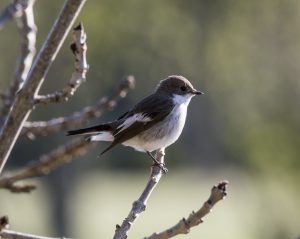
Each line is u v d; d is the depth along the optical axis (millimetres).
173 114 7660
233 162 33938
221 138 34188
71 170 29094
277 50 30203
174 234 4035
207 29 29828
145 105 7547
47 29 26031
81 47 4523
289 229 24922
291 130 24250
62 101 4352
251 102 30516
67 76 26219
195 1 29312
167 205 29547
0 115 5297
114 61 28188
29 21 5082
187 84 7980
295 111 28422
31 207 28766
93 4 27344
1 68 26609
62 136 28969
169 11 29297
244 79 30641
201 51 30047
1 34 26281
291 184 23594
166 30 29328
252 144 24000
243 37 30281
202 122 34375
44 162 5797
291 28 30078
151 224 25578
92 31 27344
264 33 30234
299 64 29938
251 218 26625
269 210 25078
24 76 5203
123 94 6117
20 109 4156
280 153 23547
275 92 29766
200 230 25578
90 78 27219
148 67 29297
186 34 29672
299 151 23531
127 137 7316
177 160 37406
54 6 26078
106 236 26500
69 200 28953
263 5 29719
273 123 24953
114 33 28000
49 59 4086
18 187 5738
